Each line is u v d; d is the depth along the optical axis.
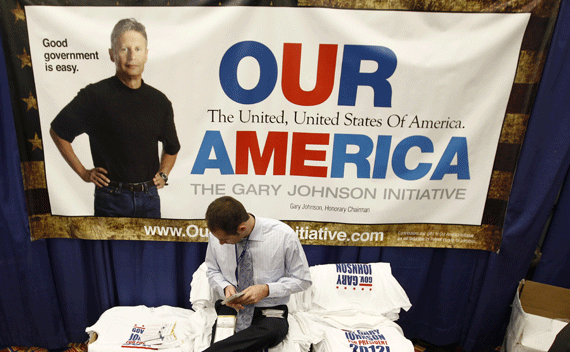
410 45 1.71
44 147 1.81
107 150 1.83
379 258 2.08
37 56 1.69
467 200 1.93
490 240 1.98
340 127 1.83
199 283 1.84
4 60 1.70
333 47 1.71
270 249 1.54
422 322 2.27
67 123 1.78
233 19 1.68
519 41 1.70
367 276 1.91
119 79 1.73
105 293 2.12
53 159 1.83
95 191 1.88
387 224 1.97
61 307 2.13
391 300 1.87
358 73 1.75
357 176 1.90
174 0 1.65
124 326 1.86
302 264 1.58
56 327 2.14
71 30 1.67
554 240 2.03
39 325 2.10
